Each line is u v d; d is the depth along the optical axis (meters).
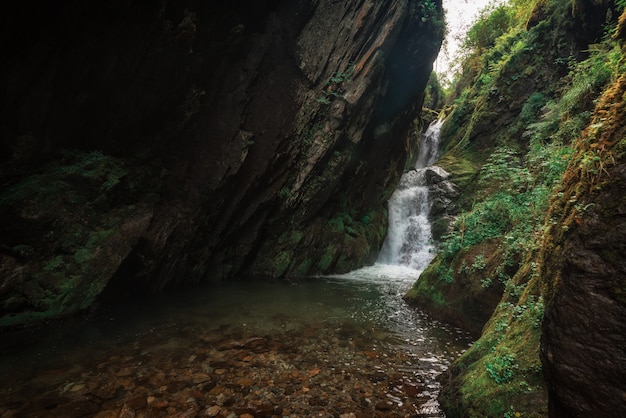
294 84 11.47
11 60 6.10
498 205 7.59
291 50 11.42
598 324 1.91
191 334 5.91
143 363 4.75
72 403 3.75
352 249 12.93
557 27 14.03
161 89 8.77
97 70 7.38
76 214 6.90
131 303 7.53
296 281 10.76
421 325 6.73
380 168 15.58
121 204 7.85
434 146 23.02
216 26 9.55
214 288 9.26
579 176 2.55
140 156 8.80
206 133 9.93
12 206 6.11
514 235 6.28
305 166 11.56
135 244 7.59
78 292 6.49
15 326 5.67
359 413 3.69
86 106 7.52
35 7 6.01
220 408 3.73
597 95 7.22
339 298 8.70
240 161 9.88
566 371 2.02
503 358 3.33
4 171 6.33
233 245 10.71
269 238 11.51
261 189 10.85
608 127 2.34
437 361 5.12
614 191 2.03
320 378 4.47
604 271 1.93
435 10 12.63
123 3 7.11
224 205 10.02
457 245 7.56
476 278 6.63
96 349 5.15
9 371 4.39
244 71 10.52
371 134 14.03
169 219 8.58
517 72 15.55
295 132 11.38
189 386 4.18
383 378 4.52
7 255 5.94
